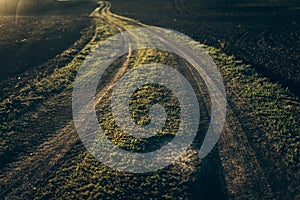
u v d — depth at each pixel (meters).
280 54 38.66
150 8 62.00
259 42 42.72
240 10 56.56
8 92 32.44
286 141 24.95
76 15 59.69
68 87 33.59
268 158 23.58
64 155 24.56
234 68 35.72
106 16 57.94
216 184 21.81
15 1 67.62
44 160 24.19
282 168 22.72
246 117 27.84
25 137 26.52
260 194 20.95
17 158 24.48
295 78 32.81
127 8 62.78
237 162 23.39
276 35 44.81
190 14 56.75
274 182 21.73
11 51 41.81
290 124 26.50
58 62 38.72
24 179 22.62
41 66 37.75
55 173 22.98
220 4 60.88
